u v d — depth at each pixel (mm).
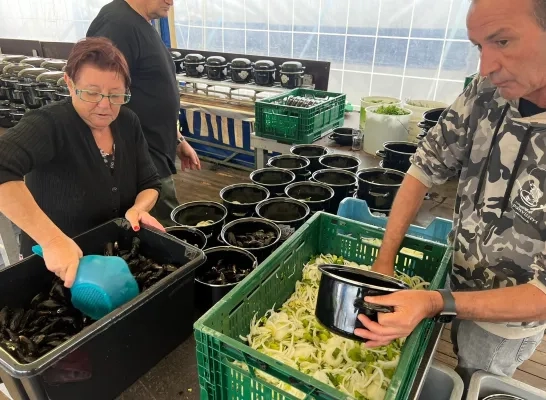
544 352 2014
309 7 3932
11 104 2896
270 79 3268
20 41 4391
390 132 2455
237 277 1225
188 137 3871
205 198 3473
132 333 895
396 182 1928
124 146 1391
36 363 724
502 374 1224
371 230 1312
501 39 684
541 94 809
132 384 952
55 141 1211
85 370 812
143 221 1265
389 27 3631
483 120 942
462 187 1020
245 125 3428
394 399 693
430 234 1575
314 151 2410
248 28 4402
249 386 779
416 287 1241
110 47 1188
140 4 1722
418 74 3686
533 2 634
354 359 1007
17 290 1059
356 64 3924
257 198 1896
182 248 1138
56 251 996
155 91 1845
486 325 1140
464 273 1052
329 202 1764
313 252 1409
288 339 1062
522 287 805
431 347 1061
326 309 826
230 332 948
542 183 851
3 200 1036
